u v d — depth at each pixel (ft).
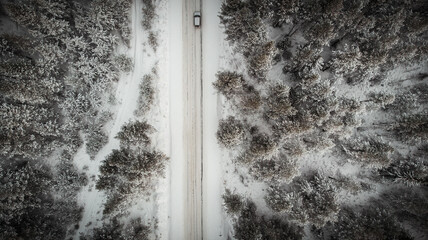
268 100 88.22
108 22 90.99
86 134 97.30
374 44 86.07
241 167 98.43
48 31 88.17
